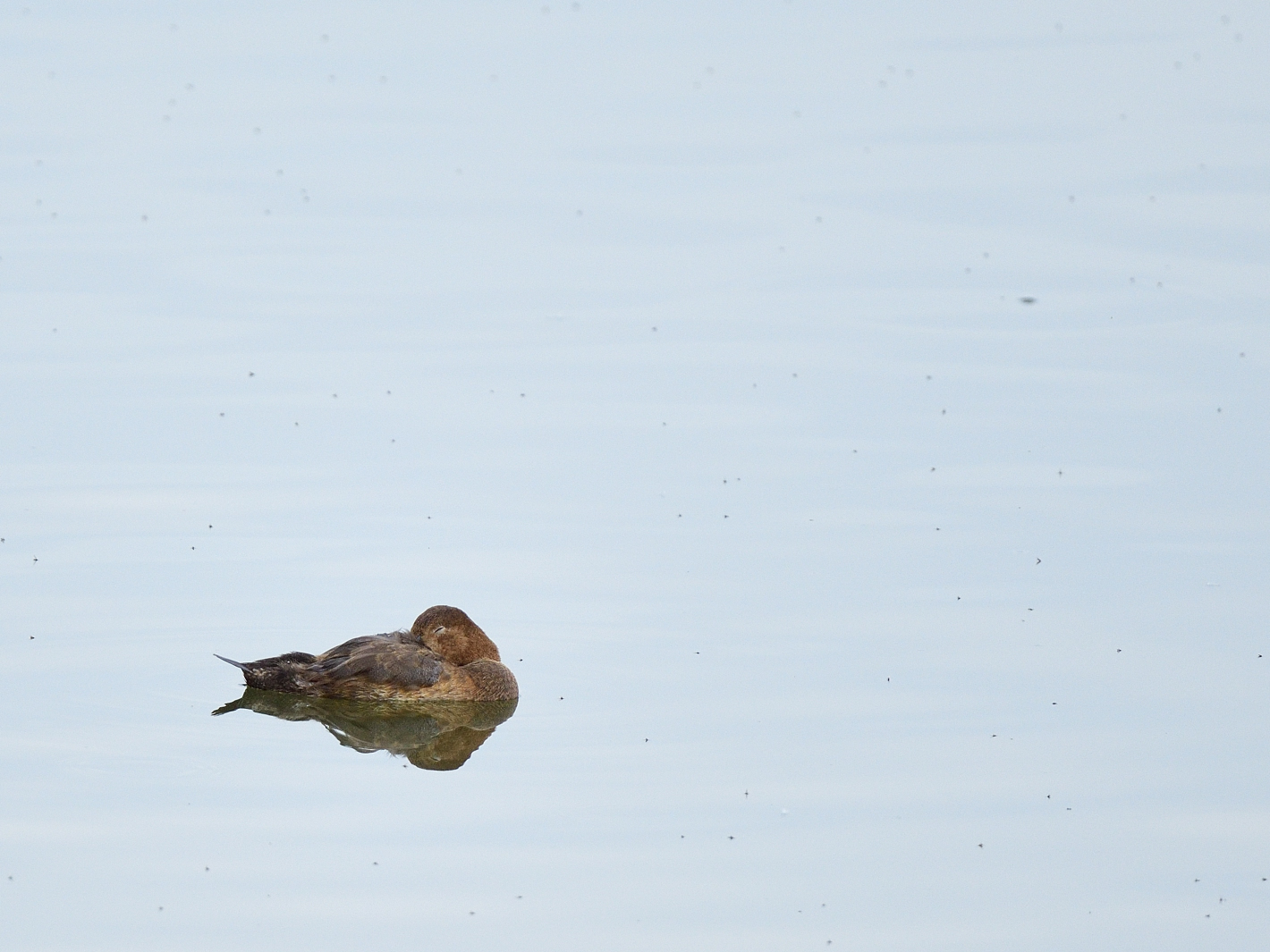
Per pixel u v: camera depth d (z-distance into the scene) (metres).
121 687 19.47
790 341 31.33
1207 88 45.22
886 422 27.72
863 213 37.94
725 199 38.75
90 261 34.66
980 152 41.31
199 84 46.38
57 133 42.59
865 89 45.91
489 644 20.56
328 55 48.78
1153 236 36.12
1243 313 32.03
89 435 26.72
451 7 53.28
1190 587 21.94
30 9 52.81
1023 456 26.31
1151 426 27.25
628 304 33.22
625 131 43.12
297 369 29.77
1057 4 53.38
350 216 37.75
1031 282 34.06
